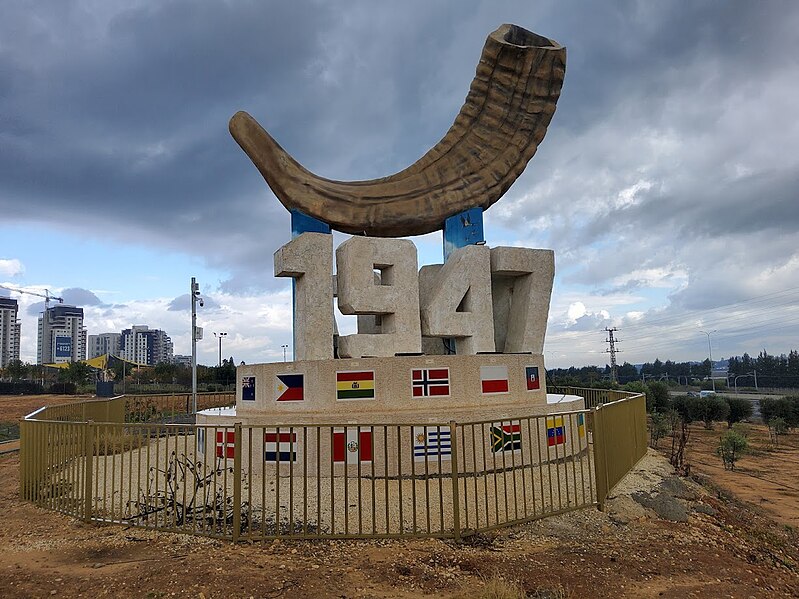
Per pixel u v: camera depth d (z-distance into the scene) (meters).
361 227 13.38
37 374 71.50
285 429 10.39
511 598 5.55
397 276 12.70
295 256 12.08
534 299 13.92
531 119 14.68
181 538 7.21
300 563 6.35
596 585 6.16
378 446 10.08
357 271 12.29
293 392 10.98
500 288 14.66
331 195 13.23
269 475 10.30
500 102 14.49
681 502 9.74
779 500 15.04
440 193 13.97
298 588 5.73
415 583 5.97
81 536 7.50
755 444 28.58
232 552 6.66
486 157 14.50
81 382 61.84
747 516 11.20
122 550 6.90
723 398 37.66
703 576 6.65
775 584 6.82
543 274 14.07
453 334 12.95
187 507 8.30
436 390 11.05
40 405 42.06
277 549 6.77
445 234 13.96
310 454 10.20
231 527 7.51
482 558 6.64
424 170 14.30
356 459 10.08
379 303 12.41
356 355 12.11
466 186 14.16
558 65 14.63
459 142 14.48
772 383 94.81
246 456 10.88
